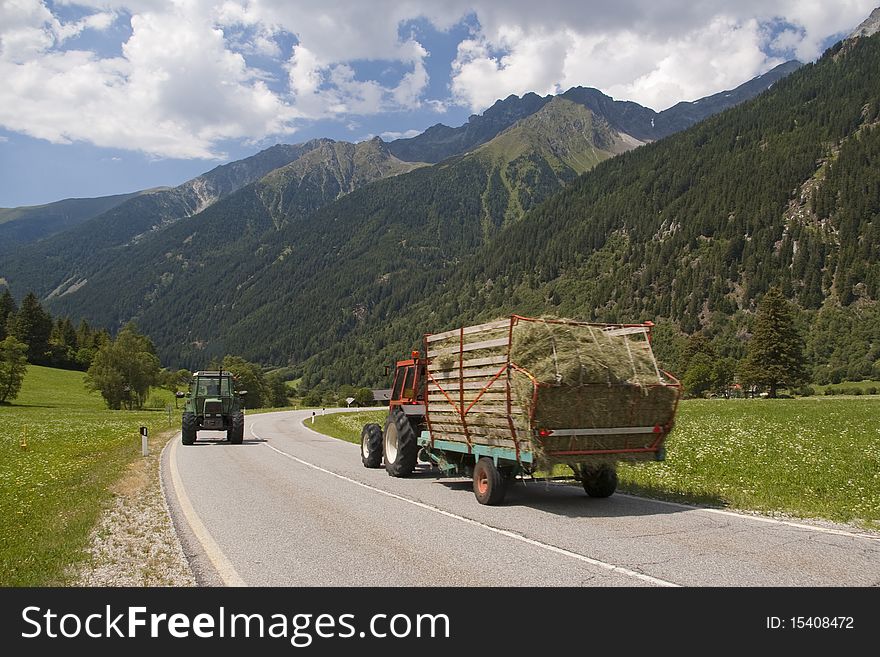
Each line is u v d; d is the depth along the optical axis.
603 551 7.70
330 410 79.12
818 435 23.16
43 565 7.61
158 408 101.00
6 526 9.77
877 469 14.19
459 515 10.20
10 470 17.44
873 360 136.12
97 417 59.03
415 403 14.36
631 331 11.16
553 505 10.95
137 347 96.19
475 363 11.34
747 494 11.41
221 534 9.05
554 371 9.66
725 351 155.62
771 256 188.00
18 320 128.38
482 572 6.98
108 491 13.12
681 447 19.03
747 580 6.53
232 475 15.69
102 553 8.12
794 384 89.31
